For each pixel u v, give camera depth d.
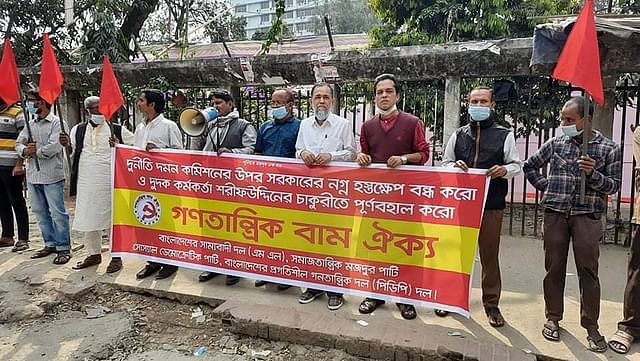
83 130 5.03
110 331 3.93
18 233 5.77
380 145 3.96
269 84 7.59
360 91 7.87
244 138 4.65
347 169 4.05
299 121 4.49
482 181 3.64
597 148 3.42
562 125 3.48
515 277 4.94
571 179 3.45
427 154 3.98
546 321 3.79
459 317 3.94
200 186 4.61
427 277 3.87
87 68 8.85
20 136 5.34
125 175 4.89
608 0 9.12
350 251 4.11
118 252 4.96
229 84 7.82
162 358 3.57
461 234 3.74
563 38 4.92
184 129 4.55
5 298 4.42
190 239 4.70
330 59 6.89
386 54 6.58
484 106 3.63
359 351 3.52
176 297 4.42
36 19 12.70
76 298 4.47
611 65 5.49
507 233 6.87
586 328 3.49
